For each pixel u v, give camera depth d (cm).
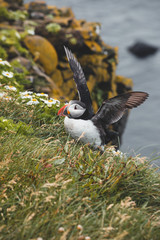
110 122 937
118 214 694
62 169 806
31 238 639
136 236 684
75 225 668
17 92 1141
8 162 732
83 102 989
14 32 1827
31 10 2161
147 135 2406
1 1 2142
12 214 679
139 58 3800
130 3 5372
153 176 879
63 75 1884
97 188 786
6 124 933
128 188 823
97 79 1945
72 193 750
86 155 862
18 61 1670
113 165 850
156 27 4669
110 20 4794
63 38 1906
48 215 675
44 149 845
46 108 1082
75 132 924
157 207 812
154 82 3300
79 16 4816
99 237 645
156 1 5478
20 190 732
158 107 2838
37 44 1838
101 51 1988
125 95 862
